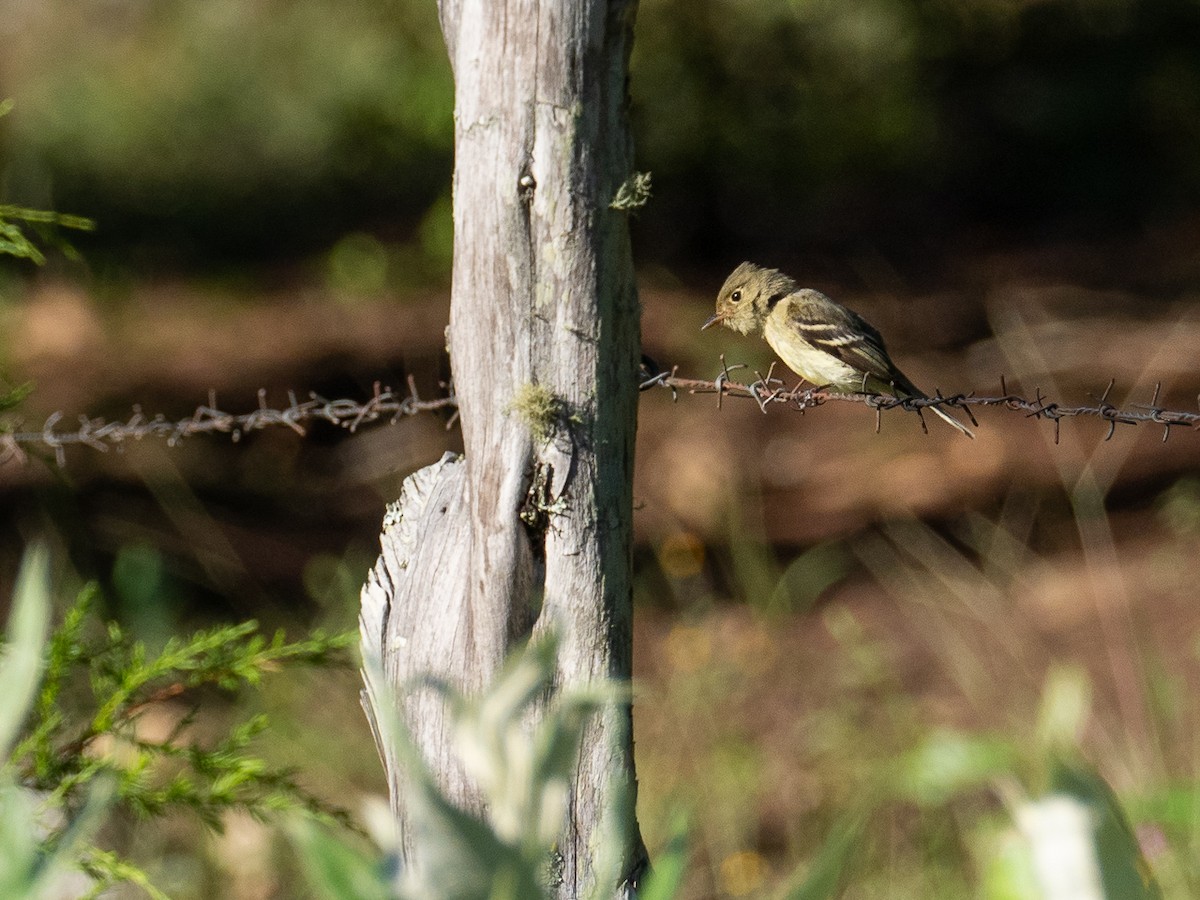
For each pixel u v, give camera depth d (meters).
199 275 24.72
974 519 14.16
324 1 25.97
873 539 14.00
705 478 15.30
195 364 20.41
